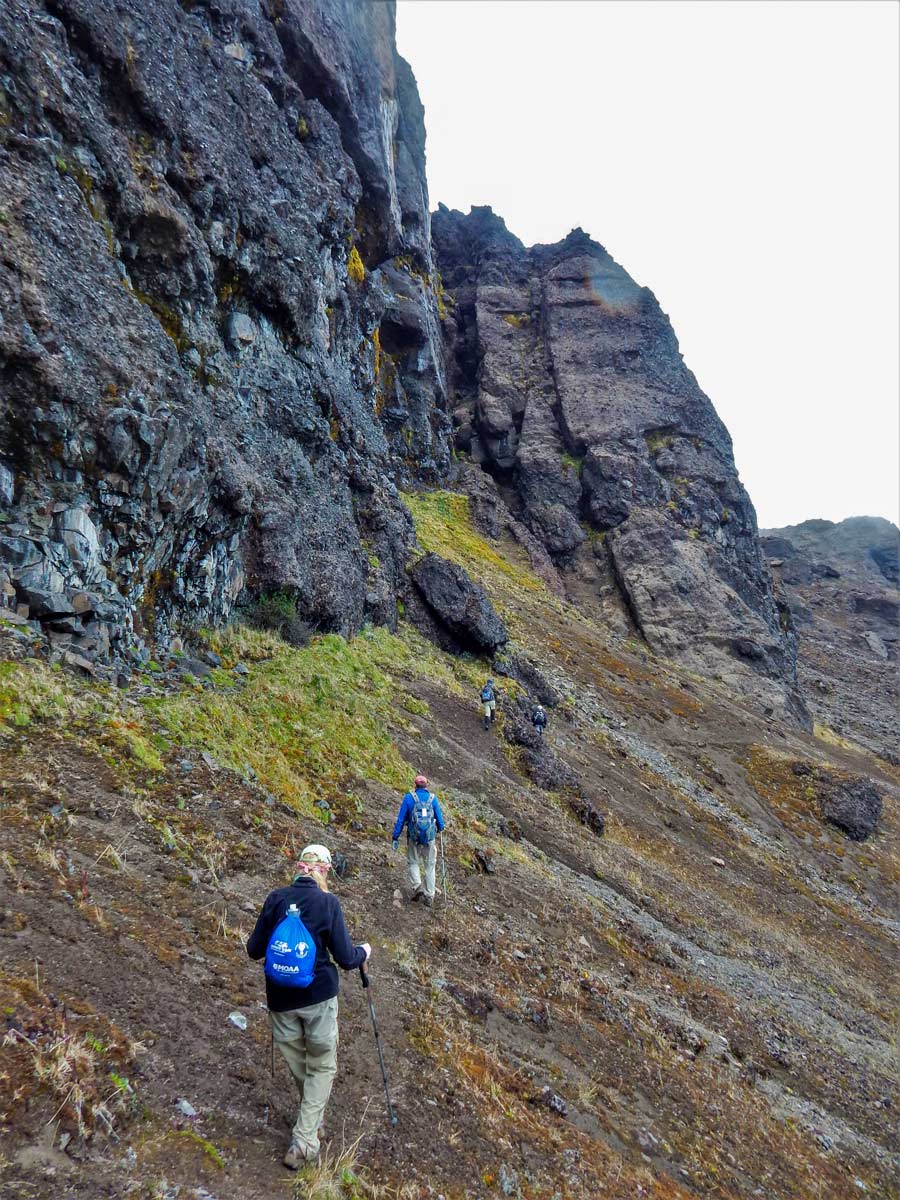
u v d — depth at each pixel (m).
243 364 15.91
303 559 16.27
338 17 36.16
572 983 8.05
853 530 116.25
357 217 39.09
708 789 25.34
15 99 10.18
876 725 58.22
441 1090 4.90
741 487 51.84
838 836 26.81
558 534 46.69
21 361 8.33
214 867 6.19
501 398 54.25
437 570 23.17
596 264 60.16
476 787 14.05
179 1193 2.97
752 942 14.55
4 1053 3.09
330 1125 4.00
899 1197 7.74
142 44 13.97
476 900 9.05
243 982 4.84
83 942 4.26
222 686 11.20
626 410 52.00
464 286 66.12
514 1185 4.38
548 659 29.97
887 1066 11.51
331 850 8.06
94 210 11.40
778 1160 7.02
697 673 40.06
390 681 16.41
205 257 13.66
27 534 8.31
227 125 16.83
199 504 11.68
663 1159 5.89
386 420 44.66
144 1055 3.67
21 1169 2.67
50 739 6.72
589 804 17.03
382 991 5.82
